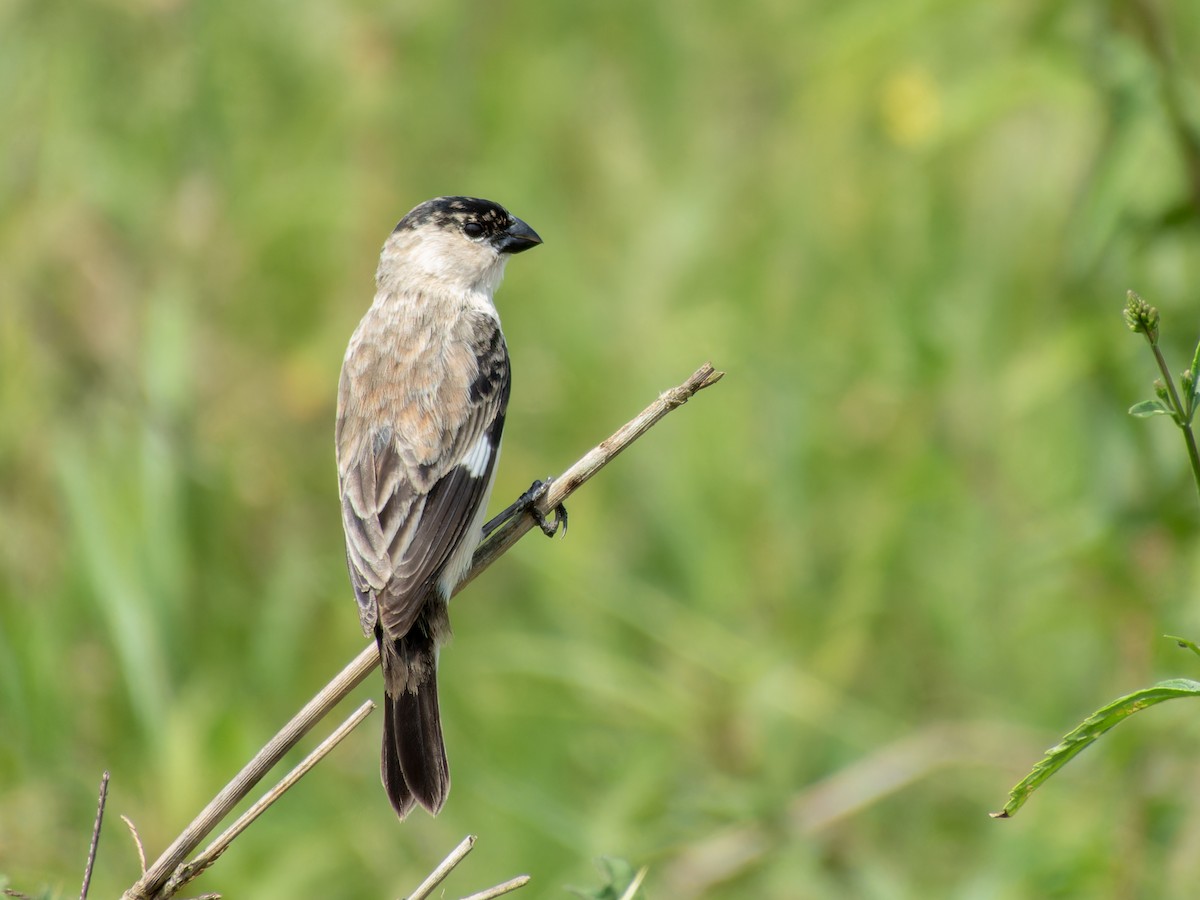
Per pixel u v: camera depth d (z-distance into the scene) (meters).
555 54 15.45
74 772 10.93
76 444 12.23
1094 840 10.52
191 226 13.78
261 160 14.24
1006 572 12.44
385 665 8.52
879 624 12.74
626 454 13.87
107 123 14.30
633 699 12.05
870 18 13.11
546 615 12.91
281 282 13.92
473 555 8.91
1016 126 13.59
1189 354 10.94
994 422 12.95
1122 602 11.03
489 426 9.83
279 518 12.90
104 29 14.43
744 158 15.27
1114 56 10.76
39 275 13.42
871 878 10.94
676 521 13.25
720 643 12.49
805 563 13.03
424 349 10.13
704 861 11.16
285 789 7.14
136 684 11.08
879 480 13.09
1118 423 11.20
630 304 14.55
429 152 14.70
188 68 14.20
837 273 14.41
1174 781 10.68
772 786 11.65
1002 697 12.31
